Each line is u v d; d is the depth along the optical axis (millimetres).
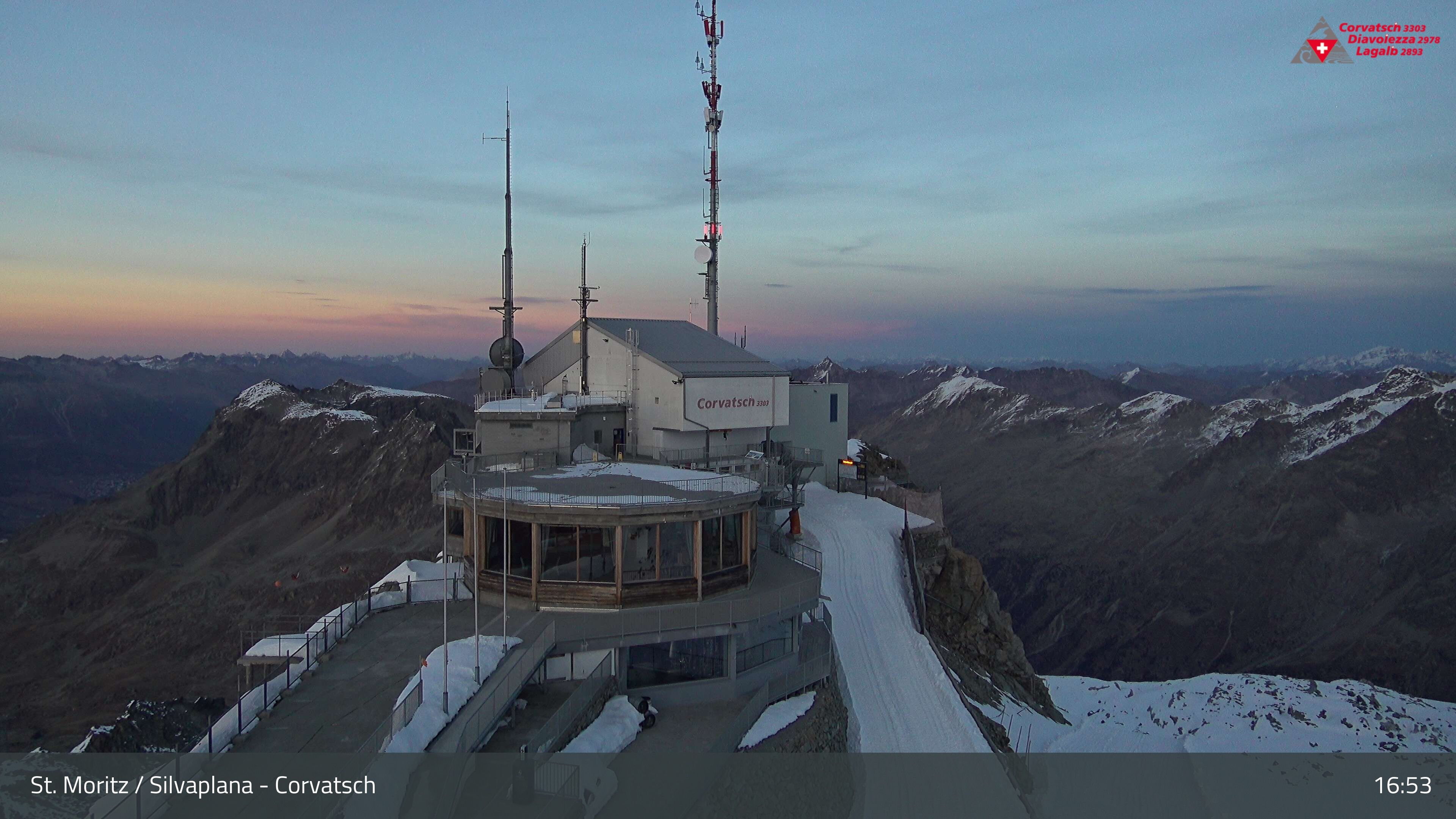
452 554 47344
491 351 59156
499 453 49438
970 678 58438
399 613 35875
